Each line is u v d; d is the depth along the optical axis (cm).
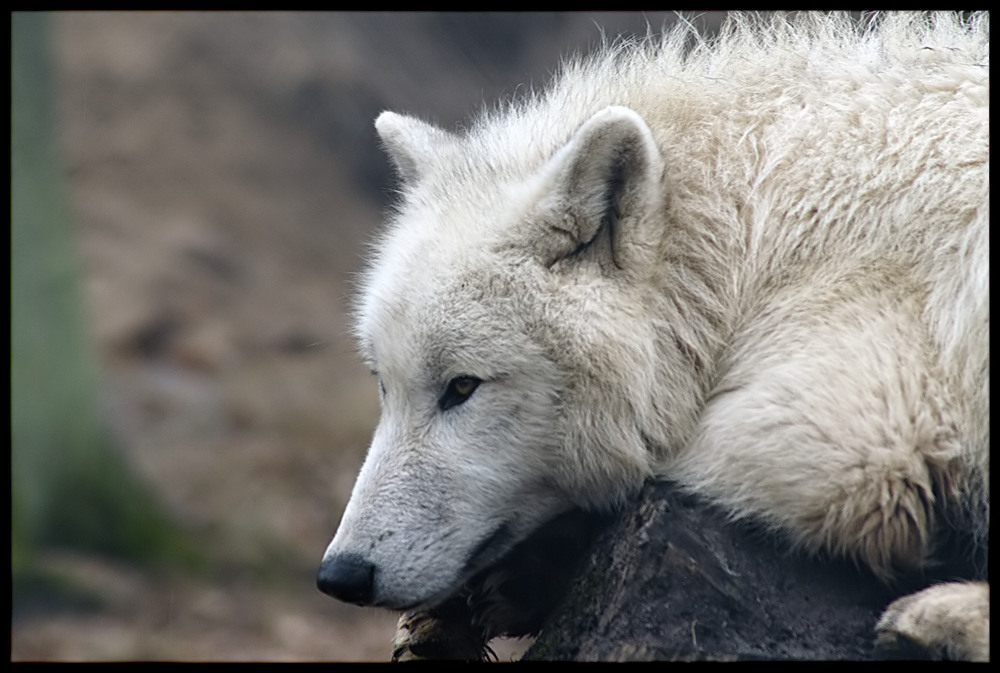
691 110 817
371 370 871
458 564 783
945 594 630
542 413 768
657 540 695
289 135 4391
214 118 4331
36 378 2278
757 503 709
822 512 694
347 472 2858
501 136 886
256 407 3116
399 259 803
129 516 2314
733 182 785
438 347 771
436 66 4069
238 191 4156
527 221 768
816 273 749
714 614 677
